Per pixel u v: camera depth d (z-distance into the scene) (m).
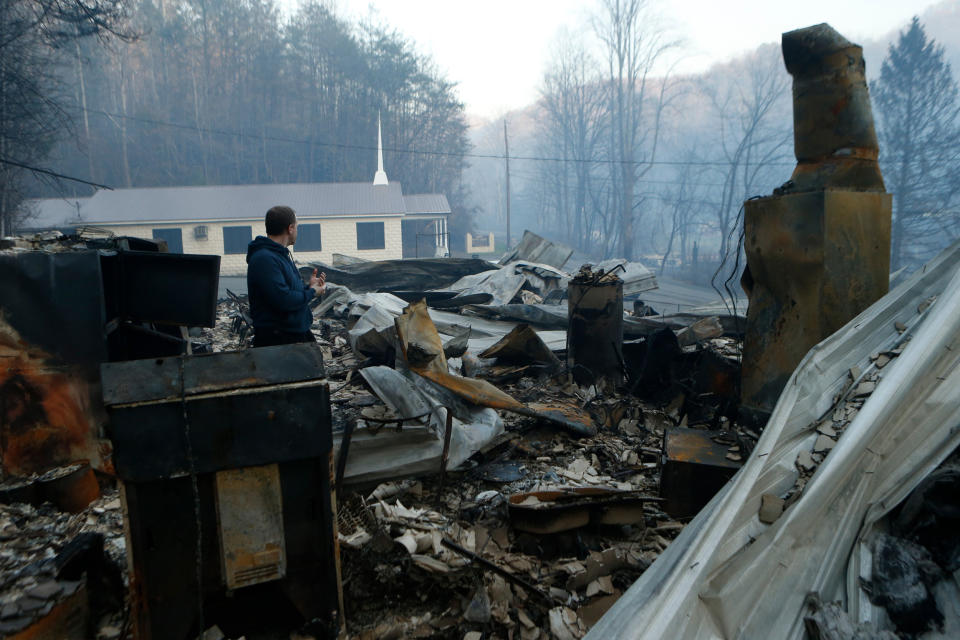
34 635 2.06
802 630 1.85
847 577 1.96
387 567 2.66
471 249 47.78
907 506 2.03
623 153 45.06
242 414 2.01
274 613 2.26
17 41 15.91
